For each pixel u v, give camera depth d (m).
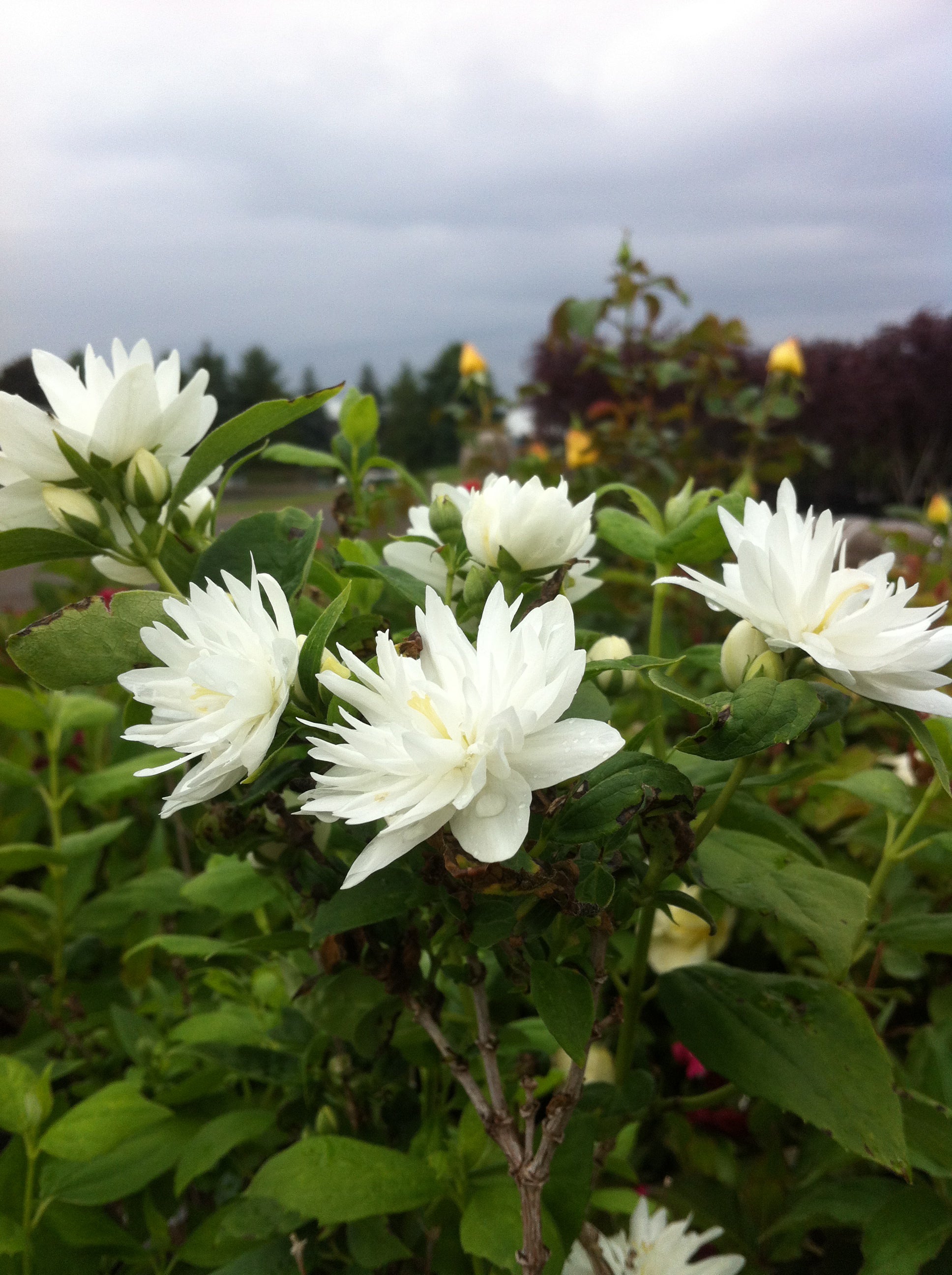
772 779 0.24
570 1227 0.22
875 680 0.19
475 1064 0.27
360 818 0.16
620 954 0.25
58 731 0.39
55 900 0.38
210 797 0.18
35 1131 0.25
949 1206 0.25
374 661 0.19
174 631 0.21
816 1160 0.30
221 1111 0.29
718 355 0.84
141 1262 0.27
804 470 1.64
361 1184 0.21
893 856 0.28
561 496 0.21
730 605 0.20
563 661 0.17
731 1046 0.24
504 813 0.16
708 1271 0.26
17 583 1.00
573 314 0.82
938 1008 0.32
